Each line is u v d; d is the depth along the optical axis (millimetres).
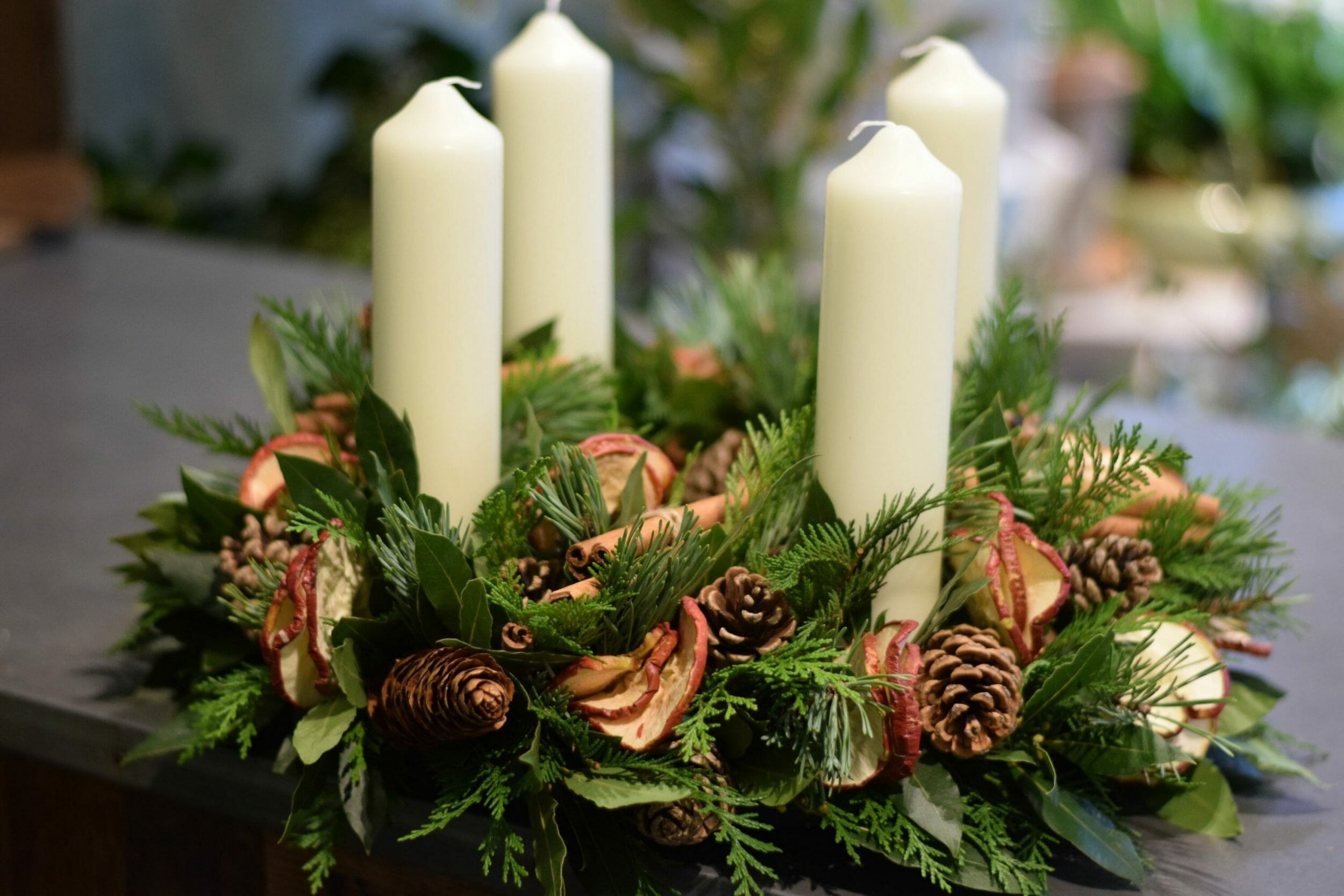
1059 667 826
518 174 991
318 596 838
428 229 874
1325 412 2459
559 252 998
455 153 869
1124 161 3451
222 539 907
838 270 845
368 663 841
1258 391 2602
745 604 823
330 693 833
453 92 887
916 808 815
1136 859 815
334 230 2787
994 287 1015
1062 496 897
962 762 846
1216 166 3365
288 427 952
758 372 1027
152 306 1803
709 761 817
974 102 946
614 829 820
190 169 2994
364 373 943
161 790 908
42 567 1100
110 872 943
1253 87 3281
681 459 1026
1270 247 2865
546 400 970
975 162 952
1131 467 872
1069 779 856
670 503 918
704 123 2508
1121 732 839
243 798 890
